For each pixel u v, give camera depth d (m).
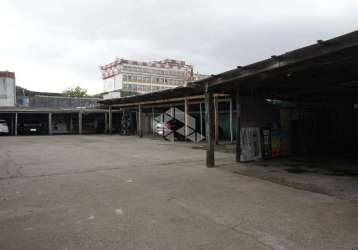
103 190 7.18
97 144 19.34
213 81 10.70
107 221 5.07
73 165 10.84
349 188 7.49
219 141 21.47
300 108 15.02
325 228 4.82
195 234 4.54
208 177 8.84
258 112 12.80
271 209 5.79
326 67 8.17
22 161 11.78
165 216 5.34
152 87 84.56
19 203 6.12
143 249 4.03
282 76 9.14
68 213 5.49
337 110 17.16
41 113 32.91
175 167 10.55
